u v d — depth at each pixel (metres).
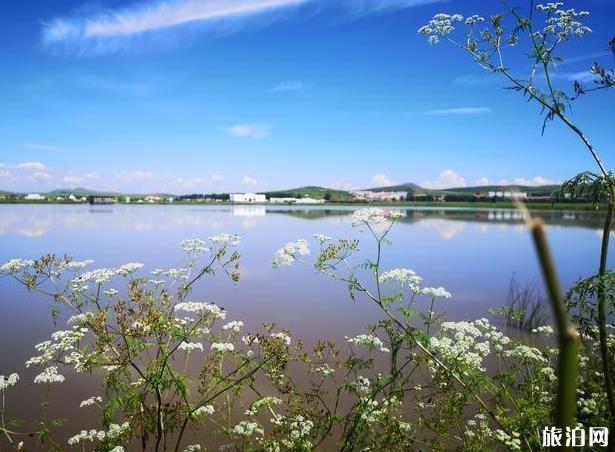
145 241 39.25
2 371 10.95
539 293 18.61
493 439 7.10
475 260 29.03
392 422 7.04
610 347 7.56
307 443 6.69
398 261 28.41
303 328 14.59
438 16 6.54
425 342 6.87
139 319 6.10
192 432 8.38
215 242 7.35
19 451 6.89
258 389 9.88
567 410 0.76
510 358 10.25
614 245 37.03
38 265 6.80
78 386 10.19
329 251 7.35
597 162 5.80
